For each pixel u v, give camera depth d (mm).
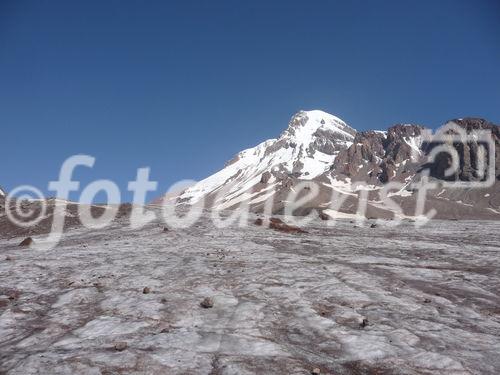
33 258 32656
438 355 13695
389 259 30281
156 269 26625
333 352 14367
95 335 15633
